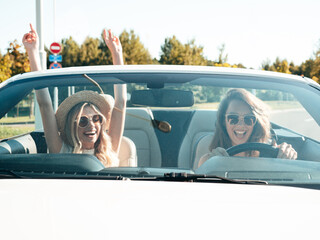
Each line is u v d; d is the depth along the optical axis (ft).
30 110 8.28
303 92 8.57
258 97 8.42
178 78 8.62
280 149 7.88
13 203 5.06
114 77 8.55
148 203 5.02
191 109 8.65
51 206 4.95
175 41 174.81
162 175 6.86
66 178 6.72
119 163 8.16
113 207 4.89
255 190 5.74
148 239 4.33
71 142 8.11
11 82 8.63
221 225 4.58
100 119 8.19
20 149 7.87
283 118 8.38
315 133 8.20
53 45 52.44
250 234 4.47
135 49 177.37
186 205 4.98
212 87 8.44
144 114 8.55
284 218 4.77
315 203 5.19
